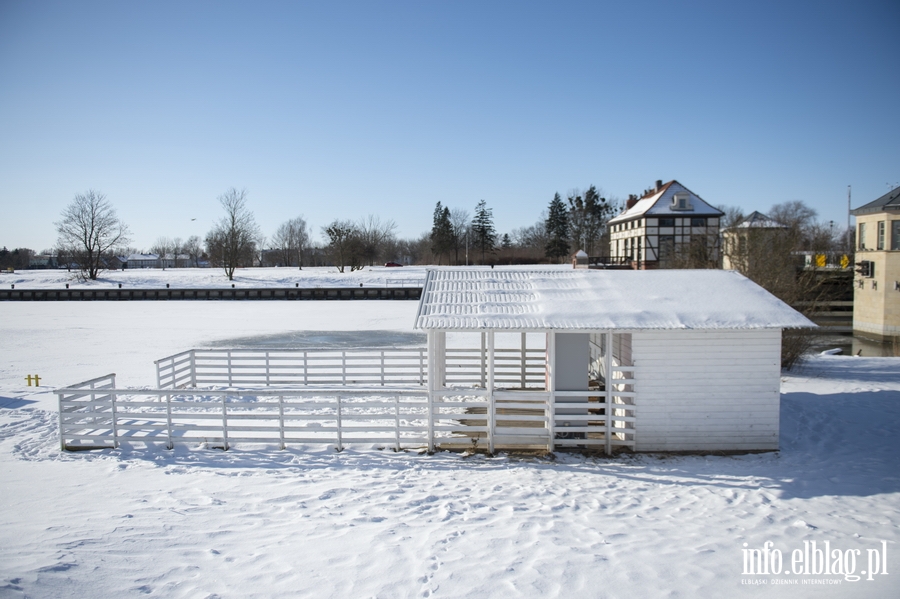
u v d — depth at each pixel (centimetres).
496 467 988
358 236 8750
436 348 1225
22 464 991
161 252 13888
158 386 1448
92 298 5928
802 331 2052
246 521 754
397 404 1060
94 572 599
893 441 1145
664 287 1197
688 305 1107
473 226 9519
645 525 754
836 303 4175
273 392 1053
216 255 7750
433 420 1055
